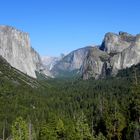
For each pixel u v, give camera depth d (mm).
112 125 101500
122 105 111750
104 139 102438
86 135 118812
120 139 99938
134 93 101062
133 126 94562
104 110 118438
